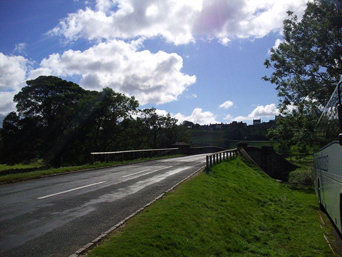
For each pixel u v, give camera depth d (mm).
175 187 11336
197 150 48375
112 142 49719
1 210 7312
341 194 6734
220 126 166000
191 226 6863
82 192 10156
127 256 4699
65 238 5328
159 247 5355
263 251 6969
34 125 36656
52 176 15000
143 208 7715
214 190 12055
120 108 45188
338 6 23438
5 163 36344
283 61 26594
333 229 9352
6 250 4680
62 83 41875
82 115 40125
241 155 31891
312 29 24750
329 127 8383
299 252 7383
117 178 14258
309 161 52156
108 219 6688
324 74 25500
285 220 10758
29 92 38188
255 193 15188
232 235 7480
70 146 39656
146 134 65938
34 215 6883
